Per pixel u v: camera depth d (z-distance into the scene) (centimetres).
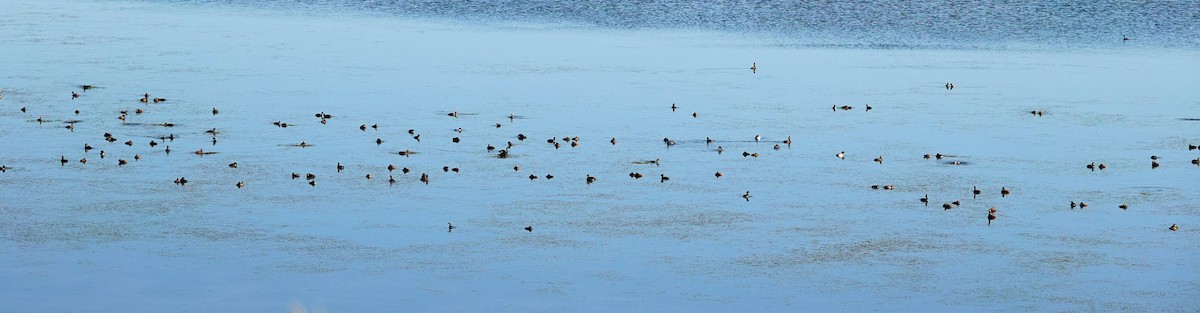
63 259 2792
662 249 2877
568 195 3297
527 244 2906
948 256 2839
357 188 3353
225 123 4119
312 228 3014
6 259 2791
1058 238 2956
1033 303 2566
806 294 2612
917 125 4134
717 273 2730
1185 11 6588
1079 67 5234
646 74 5066
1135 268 2752
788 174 3519
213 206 3186
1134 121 4197
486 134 3984
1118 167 3597
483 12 6969
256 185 3378
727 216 3122
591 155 3719
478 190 3338
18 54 5538
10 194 3278
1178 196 3291
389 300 2561
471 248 2875
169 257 2806
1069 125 4134
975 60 5412
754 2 7050
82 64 5272
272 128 4050
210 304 2536
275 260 2792
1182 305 2536
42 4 7519
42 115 4216
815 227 3039
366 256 2819
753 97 4591
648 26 6438
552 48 5756
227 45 5859
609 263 2786
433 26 6519
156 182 3400
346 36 6175
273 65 5278
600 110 4359
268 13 7119
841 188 3378
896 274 2728
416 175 3488
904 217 3117
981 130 4066
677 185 3397
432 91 4694
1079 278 2700
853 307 2545
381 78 4969
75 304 2528
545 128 4075
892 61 5381
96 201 3222
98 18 6875
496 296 2588
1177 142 3903
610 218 3103
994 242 2931
